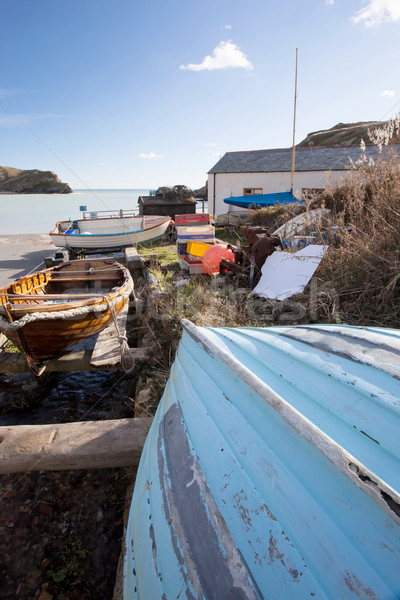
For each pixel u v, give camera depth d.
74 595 2.38
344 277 4.48
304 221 6.50
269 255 5.54
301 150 23.20
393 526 0.94
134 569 1.46
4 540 2.72
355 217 5.32
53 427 2.96
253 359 1.92
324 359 1.71
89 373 5.12
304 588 0.95
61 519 2.88
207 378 1.88
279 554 1.04
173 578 1.22
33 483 3.17
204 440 1.56
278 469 1.23
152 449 1.87
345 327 2.14
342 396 1.45
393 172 4.82
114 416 4.22
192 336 2.35
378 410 1.33
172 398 2.07
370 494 0.99
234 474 1.32
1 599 2.35
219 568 1.13
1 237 20.06
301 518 1.08
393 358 1.59
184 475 1.49
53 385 4.86
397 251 4.06
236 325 4.29
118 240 13.40
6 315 3.87
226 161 24.22
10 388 4.80
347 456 1.10
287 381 1.64
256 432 1.40
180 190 19.69
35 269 11.73
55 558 2.60
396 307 3.80
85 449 2.73
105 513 2.91
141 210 18.53
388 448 1.18
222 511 1.25
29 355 4.11
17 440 2.83
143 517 1.57
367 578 0.90
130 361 4.32
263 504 1.17
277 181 21.36
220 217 16.50
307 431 1.22
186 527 1.31
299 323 4.22
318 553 1.00
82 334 4.56
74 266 7.45
